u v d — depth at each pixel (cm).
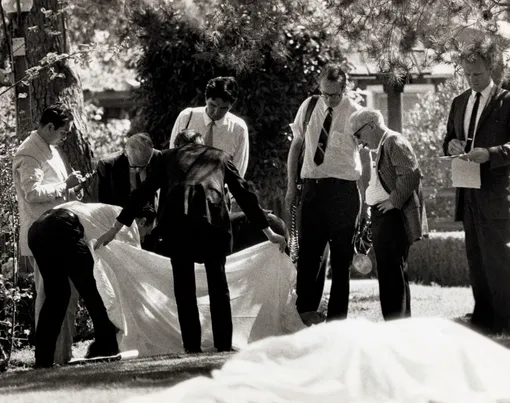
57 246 929
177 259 912
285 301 1028
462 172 1022
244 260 1023
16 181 990
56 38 1261
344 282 1041
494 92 1040
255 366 602
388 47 1003
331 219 1038
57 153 1021
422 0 983
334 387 581
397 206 988
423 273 1983
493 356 618
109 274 963
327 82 1032
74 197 1040
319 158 1041
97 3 1509
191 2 1237
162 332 987
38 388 738
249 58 1166
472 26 995
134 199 925
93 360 944
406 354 599
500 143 1030
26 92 1259
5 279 1121
